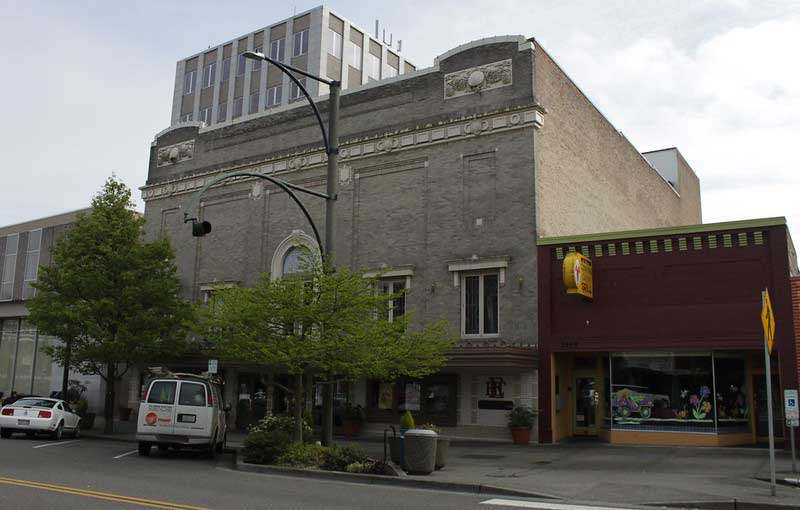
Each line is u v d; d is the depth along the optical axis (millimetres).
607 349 22047
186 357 29672
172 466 16469
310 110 30547
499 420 23359
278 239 30359
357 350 16594
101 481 13117
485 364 21984
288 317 16531
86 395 37062
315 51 55656
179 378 19141
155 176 36156
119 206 28750
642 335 21578
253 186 31688
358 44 59312
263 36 59750
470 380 24141
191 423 18625
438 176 26125
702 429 20703
